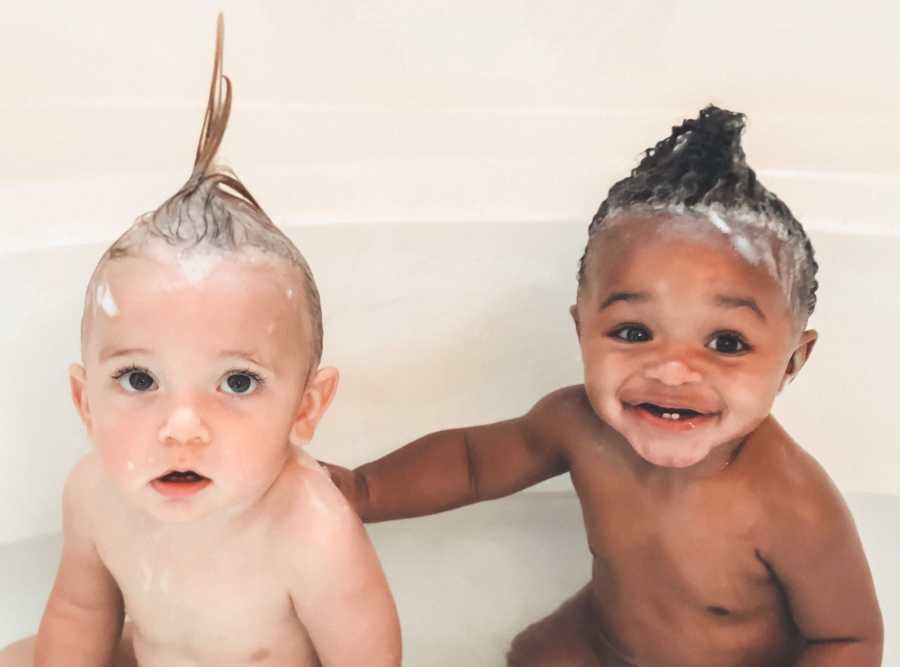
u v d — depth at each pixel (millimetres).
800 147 941
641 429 702
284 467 683
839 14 1000
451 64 1008
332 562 668
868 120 988
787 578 757
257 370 606
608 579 821
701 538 760
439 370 923
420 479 858
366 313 897
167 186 850
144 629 713
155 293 586
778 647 796
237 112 966
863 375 898
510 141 950
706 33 1010
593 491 808
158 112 955
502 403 942
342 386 914
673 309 666
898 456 917
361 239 872
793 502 740
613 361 695
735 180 661
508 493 879
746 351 675
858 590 752
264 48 984
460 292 902
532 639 884
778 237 669
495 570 982
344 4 980
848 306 880
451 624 950
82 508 704
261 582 676
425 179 900
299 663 718
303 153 917
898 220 865
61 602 741
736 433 695
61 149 889
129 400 603
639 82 1019
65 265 808
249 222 613
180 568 679
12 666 749
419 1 992
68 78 965
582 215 882
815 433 919
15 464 845
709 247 659
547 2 1000
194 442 590
